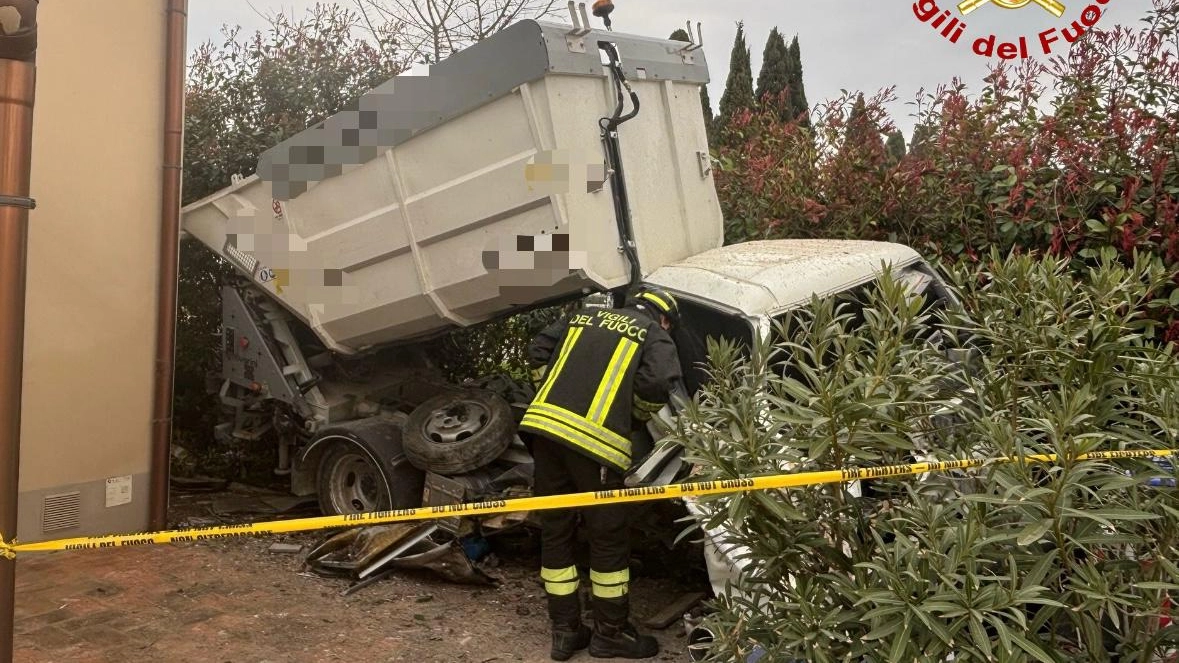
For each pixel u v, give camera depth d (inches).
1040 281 129.6
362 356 236.8
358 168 201.3
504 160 179.8
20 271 107.4
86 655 150.7
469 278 191.6
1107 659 94.0
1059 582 95.7
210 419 277.3
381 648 157.6
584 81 179.3
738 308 161.9
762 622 104.8
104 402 206.1
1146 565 93.9
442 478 195.8
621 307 181.0
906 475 102.3
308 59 279.6
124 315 208.8
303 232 216.5
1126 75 218.7
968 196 231.1
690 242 206.7
